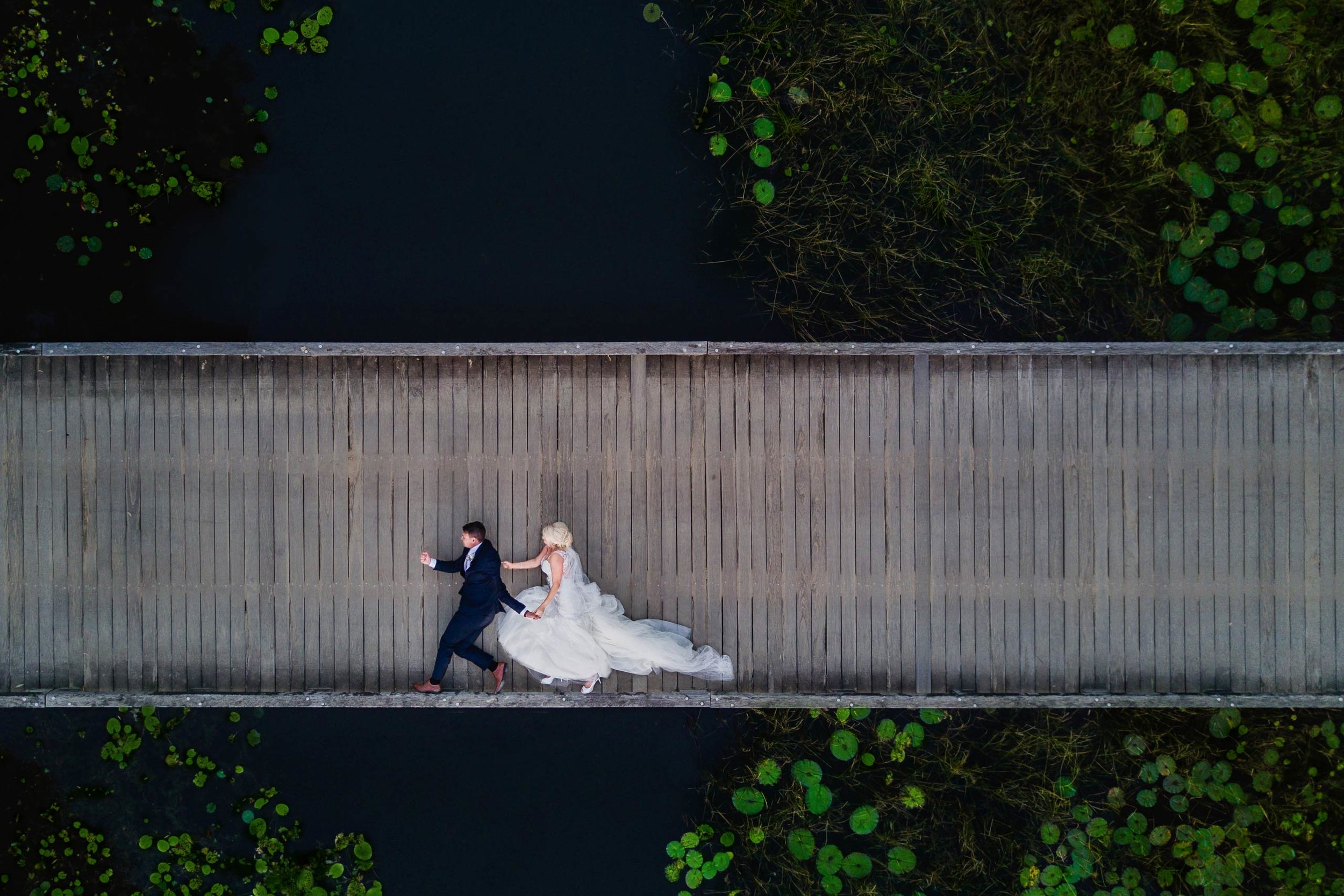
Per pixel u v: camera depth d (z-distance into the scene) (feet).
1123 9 26.61
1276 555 24.20
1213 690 24.08
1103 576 24.29
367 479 24.43
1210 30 26.32
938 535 24.39
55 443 24.44
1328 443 24.25
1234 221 26.71
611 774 26.99
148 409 24.45
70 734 26.71
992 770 26.48
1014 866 26.20
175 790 26.55
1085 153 26.89
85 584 24.43
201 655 24.38
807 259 27.04
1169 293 26.76
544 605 22.26
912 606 24.34
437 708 27.12
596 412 24.50
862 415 24.41
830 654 24.34
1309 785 25.94
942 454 24.41
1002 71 26.89
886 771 26.43
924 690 24.20
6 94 27.02
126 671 24.31
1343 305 26.32
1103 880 26.22
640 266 27.02
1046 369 24.40
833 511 24.40
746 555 24.40
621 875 26.84
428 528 24.43
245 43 27.04
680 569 24.39
